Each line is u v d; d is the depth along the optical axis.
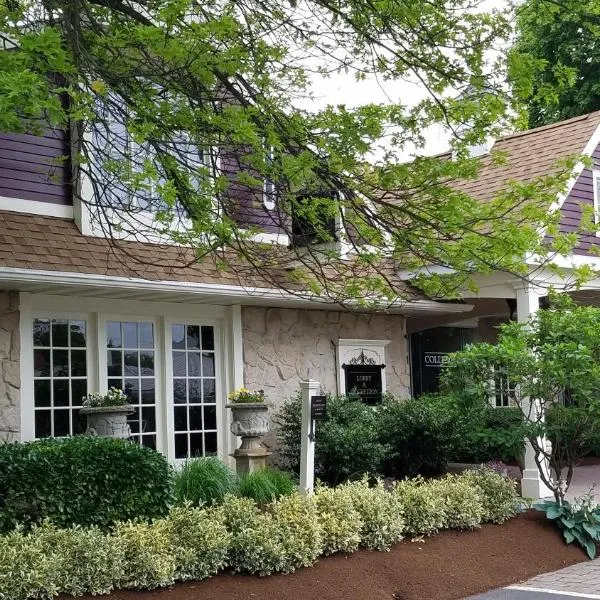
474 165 8.11
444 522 9.65
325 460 12.64
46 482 8.20
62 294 11.30
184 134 9.48
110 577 7.00
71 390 11.43
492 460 16.25
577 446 10.59
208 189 7.77
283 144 7.55
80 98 6.79
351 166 7.91
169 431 12.38
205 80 7.82
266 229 12.23
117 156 10.14
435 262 8.18
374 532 8.88
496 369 10.56
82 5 7.79
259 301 12.90
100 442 8.90
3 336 10.68
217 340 13.20
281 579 7.76
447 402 10.93
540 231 9.62
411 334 18.16
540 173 14.36
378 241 8.29
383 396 14.69
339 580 7.94
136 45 7.63
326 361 14.39
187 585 7.39
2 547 6.77
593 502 12.10
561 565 9.41
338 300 9.23
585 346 10.12
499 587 8.48
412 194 8.09
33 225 10.73
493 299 15.89
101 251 11.05
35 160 11.05
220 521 8.15
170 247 11.83
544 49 23.58
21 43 5.95
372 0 7.98
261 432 12.14
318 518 8.59
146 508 8.75
